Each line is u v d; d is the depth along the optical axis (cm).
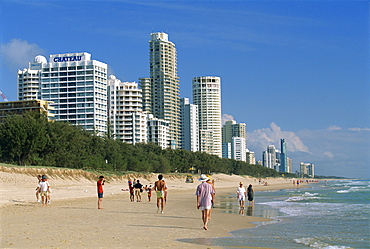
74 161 10519
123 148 14975
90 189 7138
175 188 10181
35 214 2817
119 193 6569
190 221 2622
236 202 5250
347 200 5641
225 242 1803
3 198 4156
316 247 1741
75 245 1591
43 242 1647
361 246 1816
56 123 10669
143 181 12938
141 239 1784
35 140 8969
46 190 3519
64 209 3281
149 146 19300
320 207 4291
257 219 2984
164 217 2830
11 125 8862
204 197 2195
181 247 1606
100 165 11712
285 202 5228
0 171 7131
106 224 2314
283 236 2073
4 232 1925
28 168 7738
